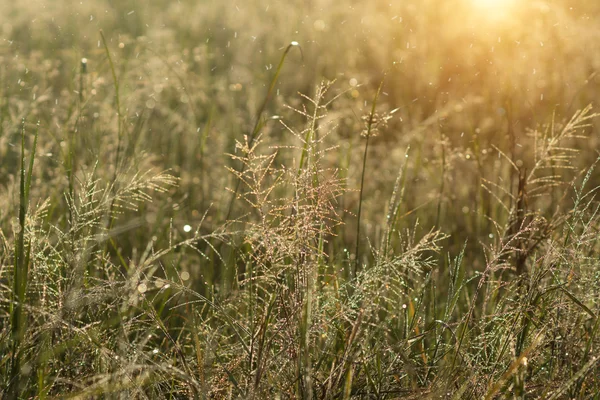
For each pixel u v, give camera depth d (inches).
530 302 82.1
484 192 146.0
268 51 257.3
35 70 192.2
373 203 149.9
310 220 78.8
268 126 185.3
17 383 72.8
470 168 160.7
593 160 165.6
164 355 82.8
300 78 236.5
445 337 91.4
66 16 271.0
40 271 85.4
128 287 80.3
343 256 115.1
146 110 171.9
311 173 80.4
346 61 244.2
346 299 88.8
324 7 288.7
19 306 74.7
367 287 81.6
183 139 179.0
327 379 73.3
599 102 177.8
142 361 76.5
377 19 262.1
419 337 79.7
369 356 76.4
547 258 83.0
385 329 78.7
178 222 134.6
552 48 181.0
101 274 93.8
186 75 197.9
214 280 109.0
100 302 82.8
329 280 88.7
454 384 77.2
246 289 88.9
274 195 134.3
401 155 167.0
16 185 119.4
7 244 84.6
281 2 301.3
